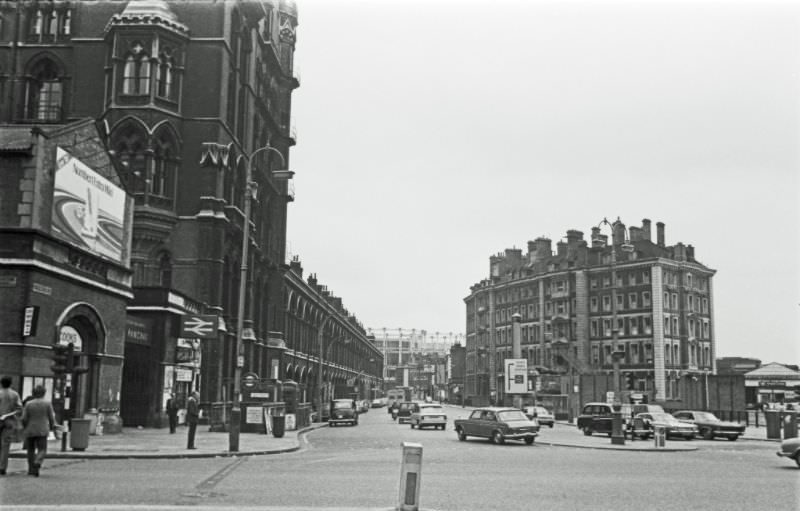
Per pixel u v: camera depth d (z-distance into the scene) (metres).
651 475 19.80
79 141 27.56
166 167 41.88
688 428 40.38
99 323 28.44
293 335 73.75
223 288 45.41
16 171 24.41
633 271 94.88
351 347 128.12
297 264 75.12
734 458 26.88
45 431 15.78
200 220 42.00
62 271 25.39
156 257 41.56
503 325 117.19
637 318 93.69
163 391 35.53
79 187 27.36
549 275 105.56
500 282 118.19
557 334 102.44
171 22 41.84
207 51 43.25
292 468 19.70
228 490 14.52
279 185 65.19
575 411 68.25
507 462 23.45
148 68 41.28
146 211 40.28
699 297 97.50
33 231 23.70
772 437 42.50
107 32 41.91
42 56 44.34
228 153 43.28
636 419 38.44
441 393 159.25
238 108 48.34
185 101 42.94
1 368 23.09
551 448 31.14
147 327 35.09
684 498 14.98
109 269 29.75
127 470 17.77
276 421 33.97
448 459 24.55
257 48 55.41
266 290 60.28
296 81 67.69
